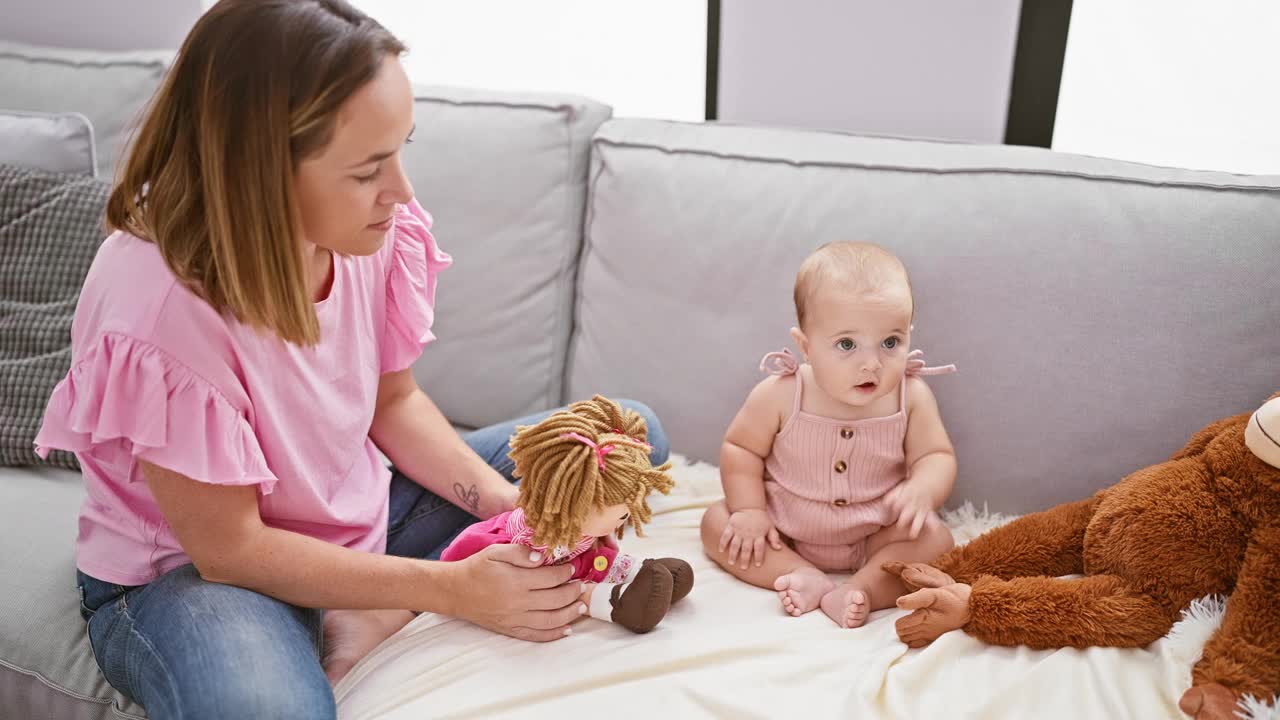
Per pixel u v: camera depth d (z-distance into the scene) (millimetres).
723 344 1432
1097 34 1557
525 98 1593
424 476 1273
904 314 1179
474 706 971
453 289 1585
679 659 1026
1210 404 1219
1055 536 1166
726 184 1439
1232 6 1479
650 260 1472
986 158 1362
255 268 905
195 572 1031
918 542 1221
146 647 971
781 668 1020
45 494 1324
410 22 2043
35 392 1396
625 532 1326
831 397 1269
